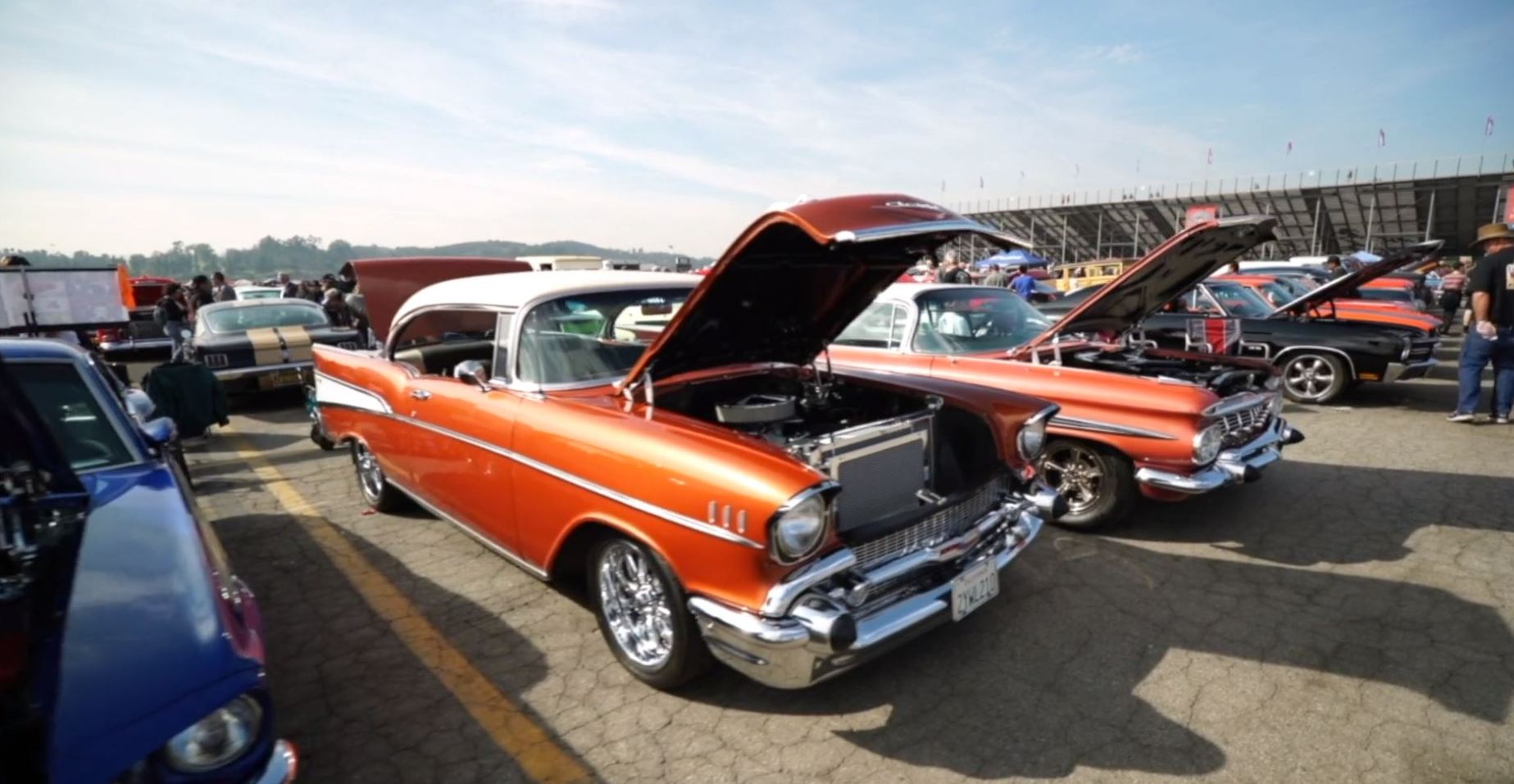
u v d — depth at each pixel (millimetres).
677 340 3295
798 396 3877
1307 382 8367
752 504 2387
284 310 9719
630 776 2490
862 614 2600
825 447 2789
